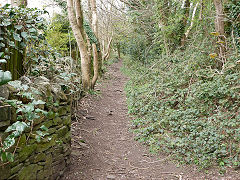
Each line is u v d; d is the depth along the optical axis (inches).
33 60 117.4
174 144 158.9
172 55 326.0
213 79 215.6
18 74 106.0
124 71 657.0
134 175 132.3
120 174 133.0
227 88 189.0
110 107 298.2
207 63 245.6
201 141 148.3
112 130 216.5
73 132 188.2
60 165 120.6
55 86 123.7
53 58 147.9
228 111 175.5
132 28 546.3
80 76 305.6
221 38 226.2
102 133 204.8
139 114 248.4
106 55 751.7
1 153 70.6
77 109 247.8
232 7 265.6
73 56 356.5
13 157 76.6
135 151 170.4
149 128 194.2
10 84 84.0
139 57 624.7
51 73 139.5
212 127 159.9
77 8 304.7
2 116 74.1
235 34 261.0
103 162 147.6
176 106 227.1
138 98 286.4
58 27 328.2
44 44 123.7
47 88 107.9
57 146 117.3
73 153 150.6
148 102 259.4
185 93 230.8
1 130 75.7
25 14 104.0
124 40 722.8
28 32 107.0
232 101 181.6
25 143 88.3
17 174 83.2
